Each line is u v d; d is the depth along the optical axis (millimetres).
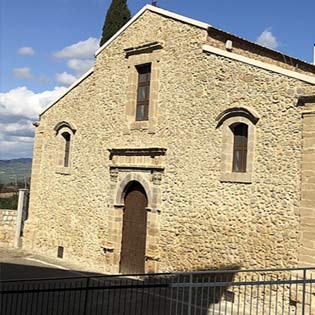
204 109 13672
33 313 10188
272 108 11898
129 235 15953
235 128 13000
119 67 17078
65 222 18531
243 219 12258
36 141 20375
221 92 13227
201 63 13945
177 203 14062
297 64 17250
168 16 15180
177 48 14773
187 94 14250
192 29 14383
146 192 15125
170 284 7805
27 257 18547
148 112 15648
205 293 12852
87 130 18141
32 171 20344
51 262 17734
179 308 11328
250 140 12242
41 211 19828
